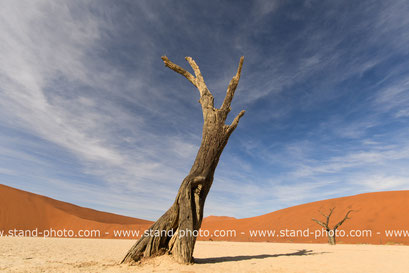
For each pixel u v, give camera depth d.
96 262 10.17
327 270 8.38
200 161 11.48
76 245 21.81
